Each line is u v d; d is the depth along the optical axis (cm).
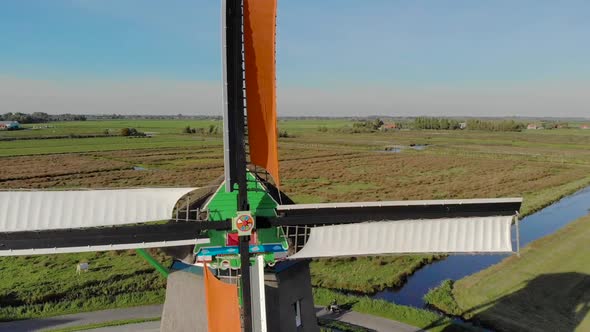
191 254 973
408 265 2425
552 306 1848
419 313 1733
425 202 953
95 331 1579
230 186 808
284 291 1002
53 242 832
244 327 830
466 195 4525
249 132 839
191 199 1036
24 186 4609
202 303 974
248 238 852
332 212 941
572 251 2609
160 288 2042
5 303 1845
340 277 2247
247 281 841
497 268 2344
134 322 1653
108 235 848
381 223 945
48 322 1653
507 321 1717
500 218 979
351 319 1695
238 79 793
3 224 816
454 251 966
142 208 882
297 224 925
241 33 776
